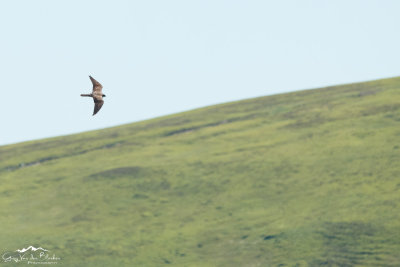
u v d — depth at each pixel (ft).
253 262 248.52
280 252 252.01
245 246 264.11
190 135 458.50
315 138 388.37
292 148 376.89
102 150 460.96
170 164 388.37
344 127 398.01
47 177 408.67
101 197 351.67
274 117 465.88
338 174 321.52
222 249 265.75
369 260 231.91
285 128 426.92
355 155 342.03
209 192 334.44
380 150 342.03
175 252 270.26
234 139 424.05
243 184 335.67
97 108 90.43
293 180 327.06
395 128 375.25
